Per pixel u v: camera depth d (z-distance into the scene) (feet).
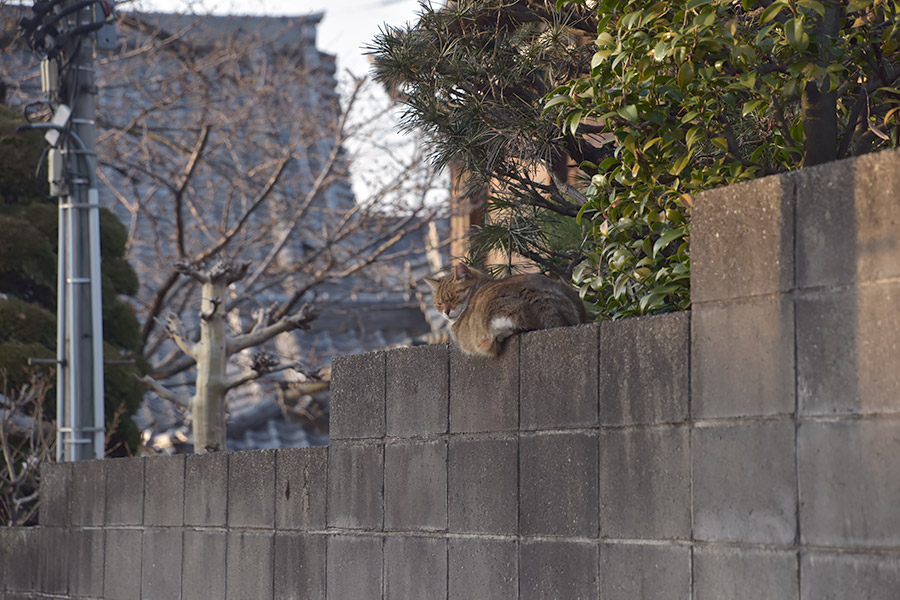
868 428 17.02
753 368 19.15
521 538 24.39
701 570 19.81
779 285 18.76
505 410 25.18
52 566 43.78
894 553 16.47
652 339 21.44
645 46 23.25
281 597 32.45
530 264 35.45
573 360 23.34
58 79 60.44
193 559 36.24
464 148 32.89
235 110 118.11
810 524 17.84
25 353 67.00
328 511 30.96
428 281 34.55
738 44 22.47
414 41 34.27
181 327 65.16
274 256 111.45
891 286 16.88
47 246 73.56
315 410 101.76
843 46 23.06
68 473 43.39
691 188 24.82
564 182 35.29
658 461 21.03
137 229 123.34
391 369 29.12
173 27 124.16
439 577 26.81
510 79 33.60
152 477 38.58
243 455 34.53
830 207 17.95
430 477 27.43
